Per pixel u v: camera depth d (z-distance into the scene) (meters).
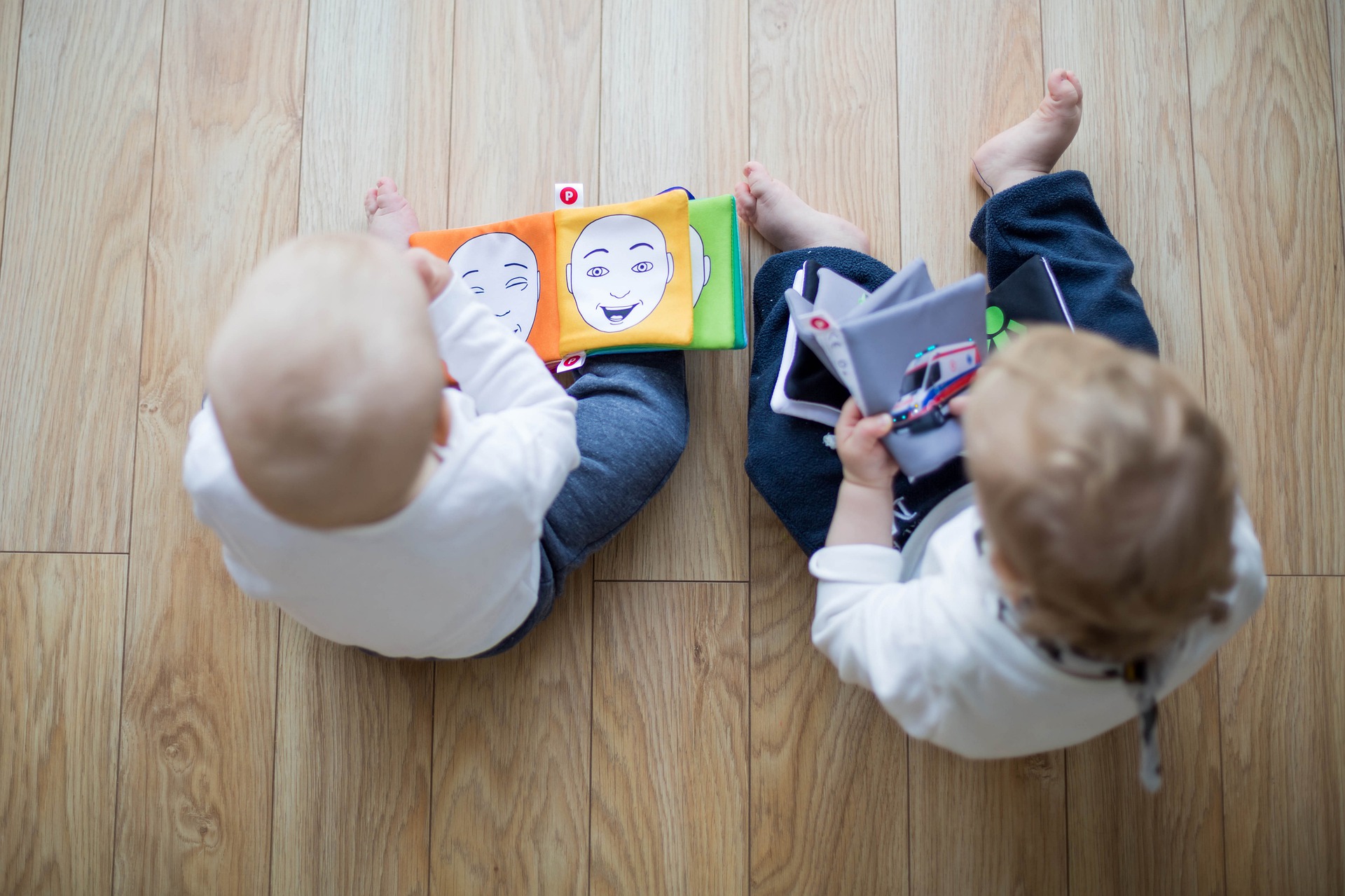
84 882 0.92
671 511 0.95
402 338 0.54
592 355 0.90
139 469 0.96
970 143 0.99
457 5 1.00
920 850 0.92
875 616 0.70
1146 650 0.56
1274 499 0.96
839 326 0.73
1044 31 1.00
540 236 0.89
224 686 0.94
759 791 0.93
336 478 0.54
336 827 0.92
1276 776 0.93
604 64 1.00
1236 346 0.98
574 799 0.93
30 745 0.93
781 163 0.99
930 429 0.74
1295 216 0.99
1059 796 0.92
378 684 0.94
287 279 0.54
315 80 1.00
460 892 0.92
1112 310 0.84
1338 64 1.00
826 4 1.00
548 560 0.83
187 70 0.99
